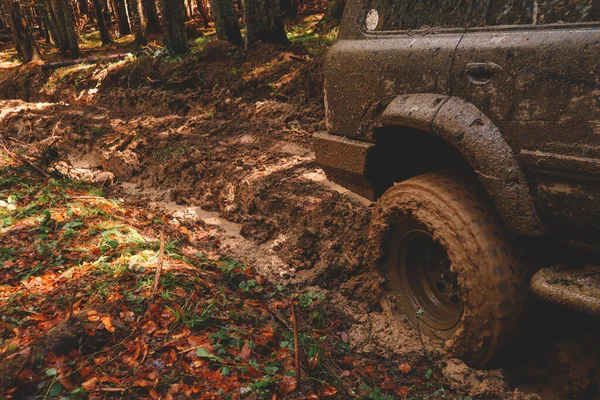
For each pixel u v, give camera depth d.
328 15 14.20
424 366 3.24
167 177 6.87
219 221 5.62
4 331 3.04
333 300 4.04
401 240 3.45
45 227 4.62
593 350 2.93
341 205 4.74
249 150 6.66
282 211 5.16
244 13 10.43
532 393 3.05
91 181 7.07
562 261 2.85
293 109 7.89
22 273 3.85
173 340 2.98
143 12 16.81
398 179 3.91
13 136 9.78
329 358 3.28
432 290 3.44
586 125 2.46
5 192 5.71
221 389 2.65
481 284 2.88
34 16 23.92
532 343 3.18
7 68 17.25
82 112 10.09
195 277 3.76
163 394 2.65
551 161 2.58
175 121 8.36
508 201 2.75
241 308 3.51
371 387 3.09
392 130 3.53
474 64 2.88
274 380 2.77
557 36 2.58
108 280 3.60
